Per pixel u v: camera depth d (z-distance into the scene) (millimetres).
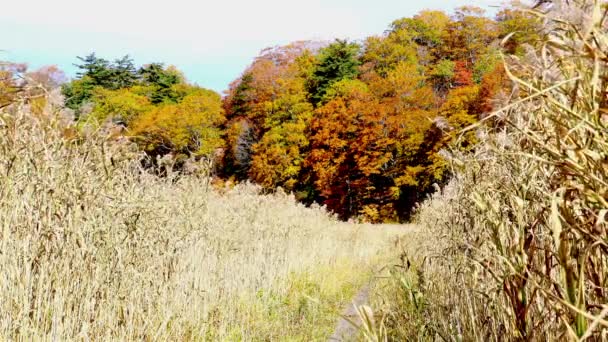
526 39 1278
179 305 5867
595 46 987
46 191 4270
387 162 39312
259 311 7004
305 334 5777
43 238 4199
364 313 1860
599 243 1020
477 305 2764
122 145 5254
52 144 4426
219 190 9906
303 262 10164
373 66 51312
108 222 4832
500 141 1926
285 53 61312
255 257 8984
